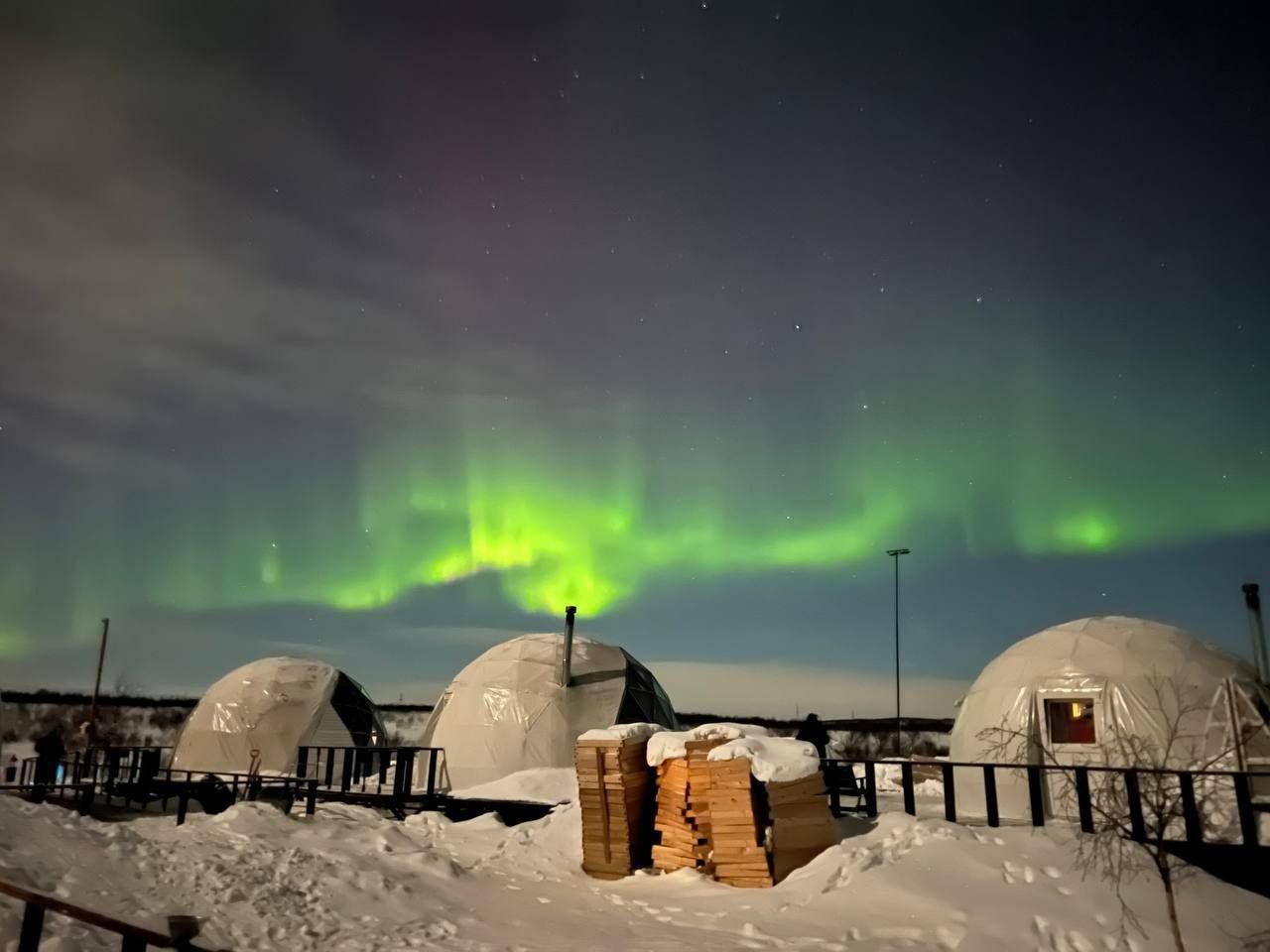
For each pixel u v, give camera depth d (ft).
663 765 39.04
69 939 23.27
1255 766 42.45
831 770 44.21
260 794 59.47
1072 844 31.78
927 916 28.53
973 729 52.24
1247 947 26.35
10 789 57.67
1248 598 55.26
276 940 27.20
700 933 29.12
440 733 77.36
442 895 33.63
